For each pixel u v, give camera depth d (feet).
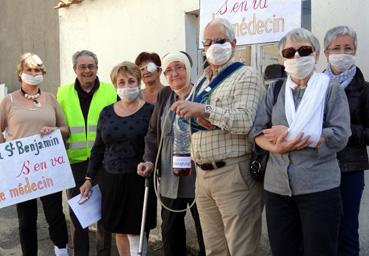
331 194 8.34
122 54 18.17
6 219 19.61
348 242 10.03
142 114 12.09
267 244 13.71
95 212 12.69
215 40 9.38
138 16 17.35
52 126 13.51
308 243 8.43
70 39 20.42
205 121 9.44
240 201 9.43
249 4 11.14
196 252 15.44
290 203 8.75
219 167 9.49
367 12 11.24
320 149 8.29
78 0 19.53
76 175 14.14
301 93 8.68
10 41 27.07
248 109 9.09
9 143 12.80
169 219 11.93
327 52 9.98
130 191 11.80
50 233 13.76
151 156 11.65
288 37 8.65
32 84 13.28
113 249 16.08
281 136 8.31
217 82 9.61
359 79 9.70
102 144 12.64
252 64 14.02
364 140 9.52
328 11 12.01
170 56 11.00
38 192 13.09
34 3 24.85
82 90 14.14
